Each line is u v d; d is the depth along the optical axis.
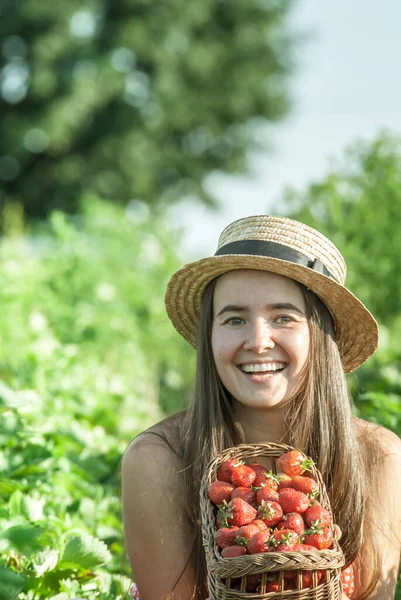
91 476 4.83
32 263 10.41
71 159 29.83
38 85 28.47
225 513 3.00
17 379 6.20
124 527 3.59
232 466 3.17
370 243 7.96
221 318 3.47
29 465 4.49
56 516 4.33
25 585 3.51
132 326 10.16
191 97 32.00
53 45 28.95
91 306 9.84
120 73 29.59
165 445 3.56
